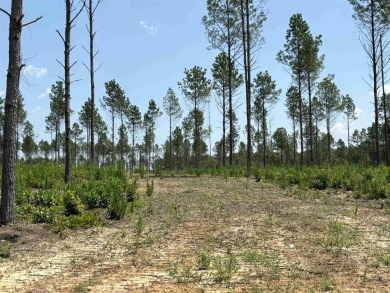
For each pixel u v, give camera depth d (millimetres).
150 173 22719
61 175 14695
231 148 25219
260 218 8461
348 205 10289
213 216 8711
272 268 5277
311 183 14242
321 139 58000
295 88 39219
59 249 6410
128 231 7543
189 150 62125
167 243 6676
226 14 24328
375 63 24375
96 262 5738
